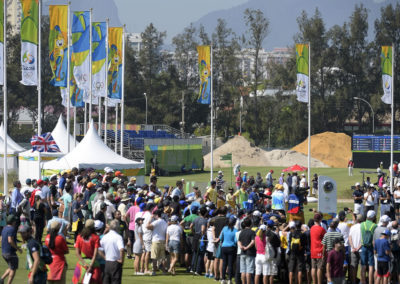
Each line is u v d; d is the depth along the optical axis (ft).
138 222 108.88
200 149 446.60
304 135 625.00
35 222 120.37
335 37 628.28
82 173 150.71
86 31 233.76
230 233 100.58
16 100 628.69
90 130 231.30
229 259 100.42
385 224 98.07
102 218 105.91
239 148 522.88
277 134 647.56
